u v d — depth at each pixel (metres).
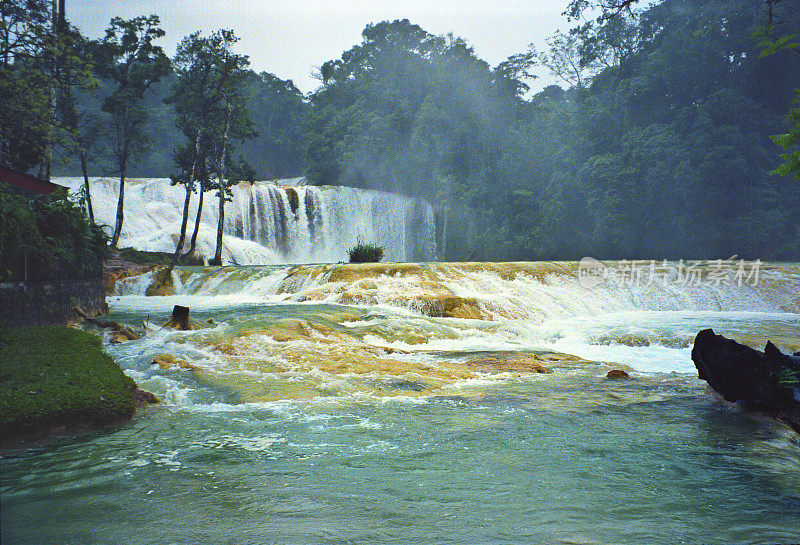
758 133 40.41
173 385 6.96
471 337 12.36
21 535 2.99
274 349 9.20
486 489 3.78
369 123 58.94
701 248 40.31
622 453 4.70
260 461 4.35
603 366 9.27
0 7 18.61
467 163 56.34
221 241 33.41
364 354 9.17
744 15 42.06
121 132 34.09
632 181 42.47
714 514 3.39
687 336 12.34
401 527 3.11
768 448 4.90
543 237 47.59
